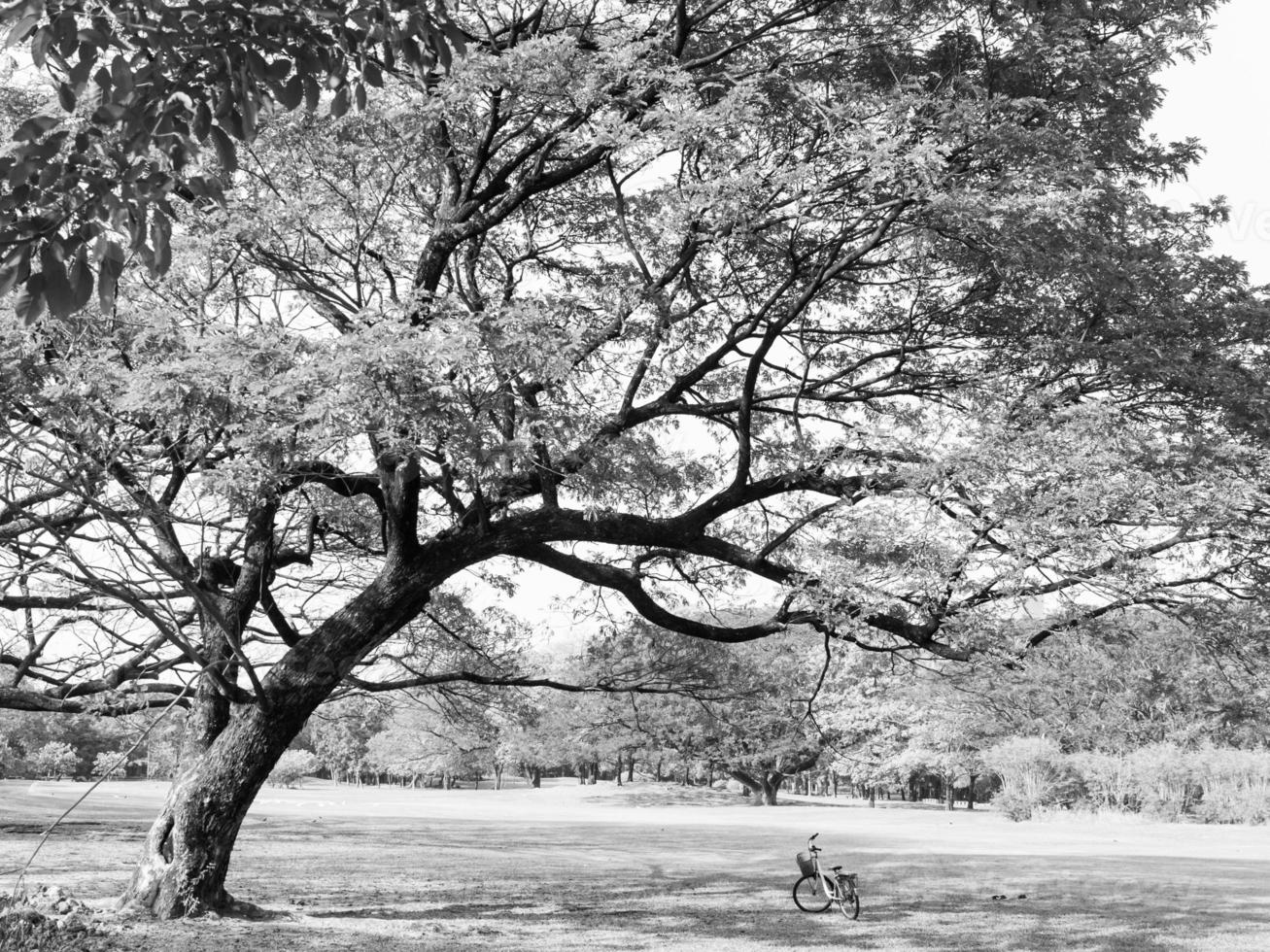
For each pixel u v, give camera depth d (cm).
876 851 3044
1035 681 1270
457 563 1307
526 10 1340
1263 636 1135
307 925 1252
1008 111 1110
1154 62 1118
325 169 1234
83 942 1012
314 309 1234
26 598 1190
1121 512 1046
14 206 397
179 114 436
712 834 3747
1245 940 1432
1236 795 4556
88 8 404
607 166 1325
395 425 915
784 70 1249
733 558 1334
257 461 939
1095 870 2483
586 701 5759
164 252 423
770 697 1798
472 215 1341
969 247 1173
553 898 1772
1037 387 1241
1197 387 1171
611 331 1230
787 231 1290
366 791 8556
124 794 5578
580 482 1136
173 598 1437
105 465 789
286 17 435
